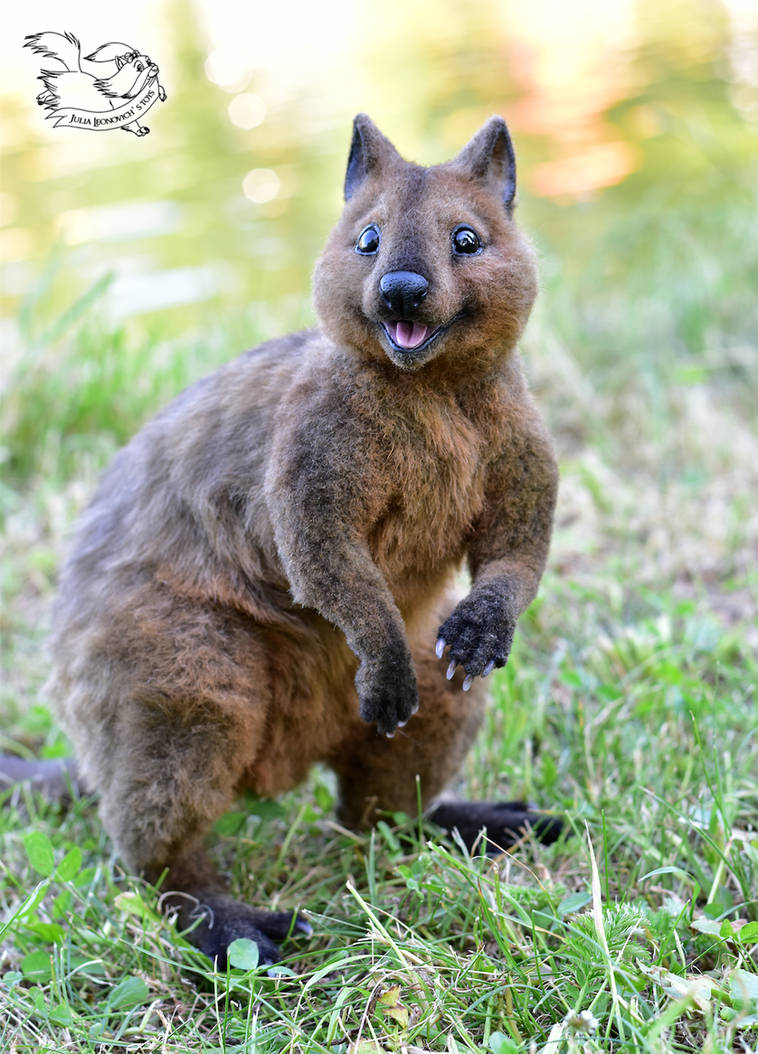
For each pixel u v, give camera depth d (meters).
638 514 7.68
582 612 6.71
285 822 5.38
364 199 4.45
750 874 4.51
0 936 4.33
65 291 11.53
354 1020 4.04
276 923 4.56
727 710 5.54
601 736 5.38
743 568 7.07
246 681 4.69
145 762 4.61
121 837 4.71
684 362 9.50
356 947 4.25
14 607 7.27
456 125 13.75
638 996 3.74
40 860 4.56
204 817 4.67
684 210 12.02
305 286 11.48
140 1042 4.10
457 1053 3.66
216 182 13.43
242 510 4.76
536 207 12.65
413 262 4.09
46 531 7.98
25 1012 4.23
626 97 14.57
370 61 16.69
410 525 4.47
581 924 4.02
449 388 4.41
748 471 8.00
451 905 4.45
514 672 5.86
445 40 17.41
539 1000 3.91
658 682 5.93
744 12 17.34
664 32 16.91
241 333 10.02
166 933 4.55
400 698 4.27
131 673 4.66
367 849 5.10
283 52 17.28
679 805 4.86
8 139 14.16
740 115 13.49
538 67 15.93
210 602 4.78
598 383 9.39
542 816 5.11
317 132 14.29
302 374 4.55
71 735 5.06
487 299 4.25
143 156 14.01
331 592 4.27
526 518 4.57
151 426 5.26
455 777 5.29
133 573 4.92
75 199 13.20
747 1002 3.64
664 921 4.14
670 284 10.56
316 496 4.27
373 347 4.29
